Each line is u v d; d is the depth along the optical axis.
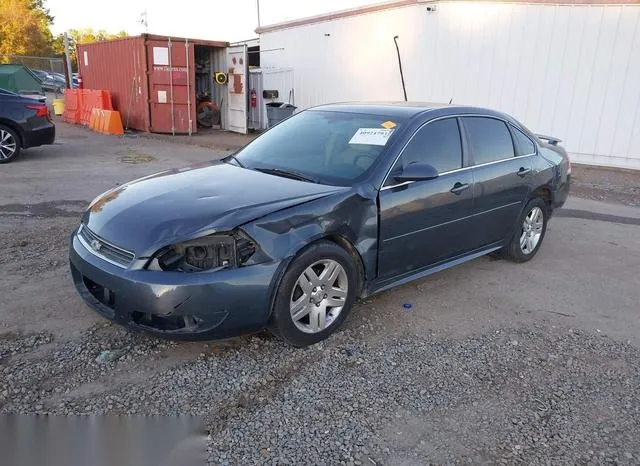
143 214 3.42
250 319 3.27
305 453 2.65
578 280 5.22
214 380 3.21
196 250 3.17
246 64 16.84
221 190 3.73
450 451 2.71
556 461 2.67
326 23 15.75
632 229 7.32
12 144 10.15
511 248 5.45
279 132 4.87
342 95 15.75
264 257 3.25
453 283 4.99
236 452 2.64
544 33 12.07
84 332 3.70
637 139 11.89
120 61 17.20
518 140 5.34
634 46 11.47
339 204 3.63
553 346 3.84
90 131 16.50
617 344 3.92
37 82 26.44
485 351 3.72
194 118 16.89
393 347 3.71
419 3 13.03
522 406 3.10
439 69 13.19
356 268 3.85
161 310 3.07
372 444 2.73
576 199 9.18
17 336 3.62
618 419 3.02
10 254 5.16
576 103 12.21
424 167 3.93
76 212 6.82
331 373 3.35
